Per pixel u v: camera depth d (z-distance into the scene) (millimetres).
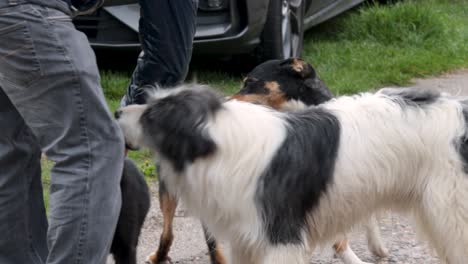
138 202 6164
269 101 7328
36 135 4934
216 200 5246
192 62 12414
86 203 4828
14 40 4656
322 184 5348
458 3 18062
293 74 7293
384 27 14672
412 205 5652
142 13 6238
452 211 5441
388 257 6977
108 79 11398
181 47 6273
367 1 16469
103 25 10898
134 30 10727
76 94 4777
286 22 11703
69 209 4824
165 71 6285
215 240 5945
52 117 4816
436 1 18125
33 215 5617
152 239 7418
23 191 5492
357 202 5492
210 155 5168
